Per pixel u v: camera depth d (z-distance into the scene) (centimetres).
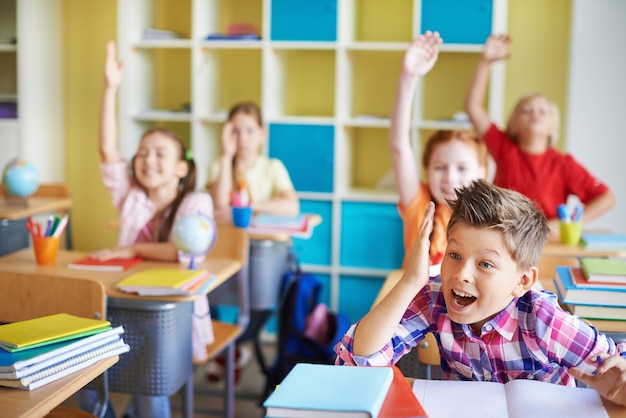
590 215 345
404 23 442
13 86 473
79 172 499
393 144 244
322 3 407
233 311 435
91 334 165
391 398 124
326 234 422
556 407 129
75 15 488
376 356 145
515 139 358
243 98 464
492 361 151
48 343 157
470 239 139
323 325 347
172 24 466
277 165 401
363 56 446
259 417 329
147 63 453
